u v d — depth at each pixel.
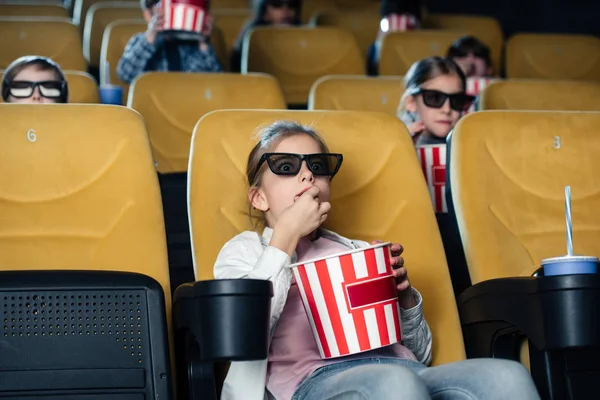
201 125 2.27
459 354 2.18
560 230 2.42
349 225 2.29
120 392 1.87
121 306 1.89
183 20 4.12
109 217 2.14
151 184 2.18
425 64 3.26
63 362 1.85
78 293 1.87
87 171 2.16
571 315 1.86
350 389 1.73
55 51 4.53
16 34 4.52
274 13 5.29
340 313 1.83
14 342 1.83
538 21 7.15
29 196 2.13
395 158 2.35
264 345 1.72
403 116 3.31
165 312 1.92
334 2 6.60
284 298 1.89
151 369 1.88
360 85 3.89
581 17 7.08
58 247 2.11
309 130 2.11
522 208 2.41
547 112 2.53
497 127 2.46
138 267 2.12
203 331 1.73
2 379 1.82
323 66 4.79
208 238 2.15
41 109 2.19
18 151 2.15
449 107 3.22
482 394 1.74
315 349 1.98
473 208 2.36
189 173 2.23
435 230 2.30
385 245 1.85
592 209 2.46
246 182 2.21
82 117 2.20
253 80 3.68
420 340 2.07
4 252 2.09
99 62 5.11
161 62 4.28
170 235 3.02
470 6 7.27
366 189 2.32
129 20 5.05
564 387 2.08
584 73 5.24
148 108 3.56
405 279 1.98
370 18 5.93
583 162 2.50
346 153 2.33
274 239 1.91
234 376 1.96
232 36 5.71
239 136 2.27
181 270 2.96
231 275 1.99
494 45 6.02
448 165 2.45
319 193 2.04
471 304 2.18
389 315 1.85
